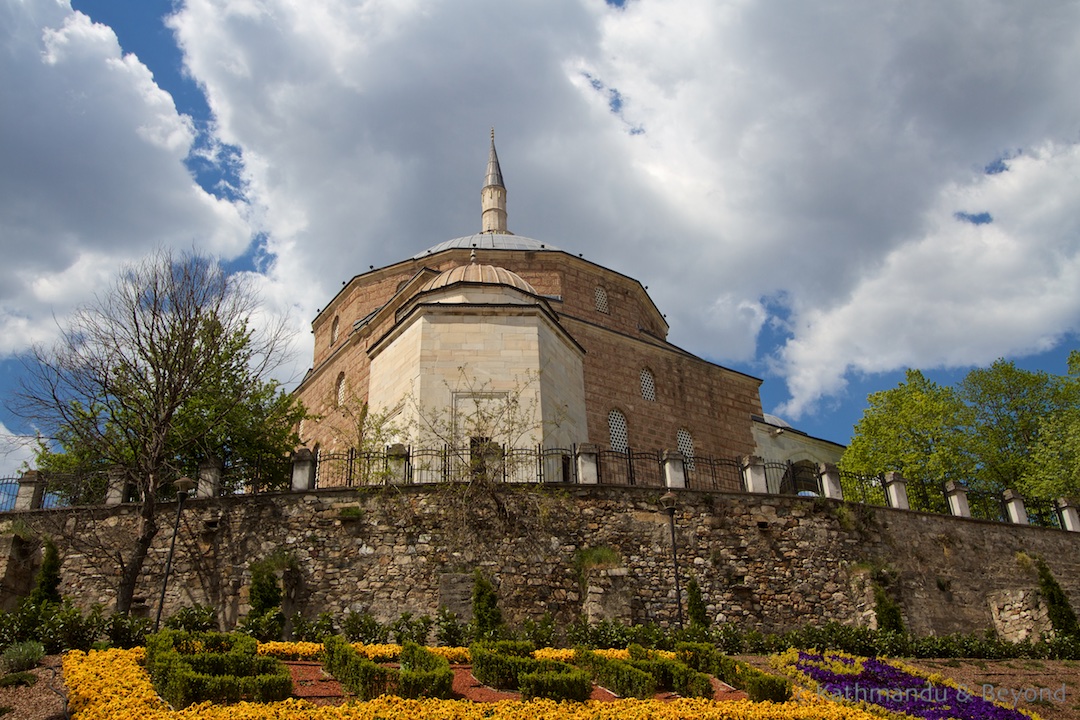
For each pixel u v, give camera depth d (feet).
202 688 39.19
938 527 87.25
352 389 114.62
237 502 73.36
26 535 73.00
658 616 71.31
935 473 120.06
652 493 76.48
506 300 99.81
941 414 123.44
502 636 63.93
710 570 74.43
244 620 62.49
